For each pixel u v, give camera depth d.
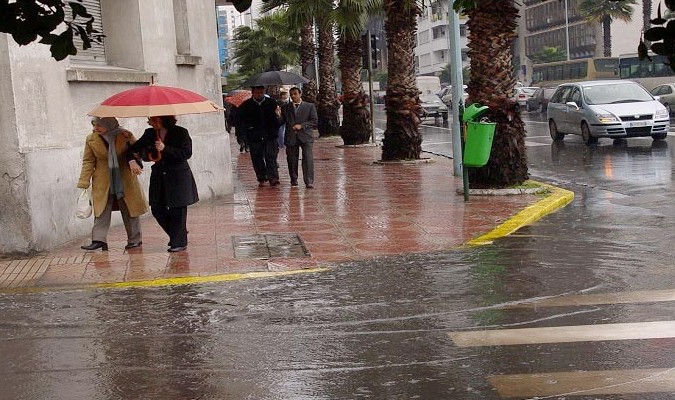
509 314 7.70
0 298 9.09
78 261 10.70
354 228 12.55
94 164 11.16
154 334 7.51
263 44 58.91
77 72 12.49
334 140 35.06
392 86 22.30
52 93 11.95
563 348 6.61
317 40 40.59
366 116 29.98
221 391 5.95
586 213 13.47
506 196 15.23
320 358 6.61
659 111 25.11
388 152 22.44
